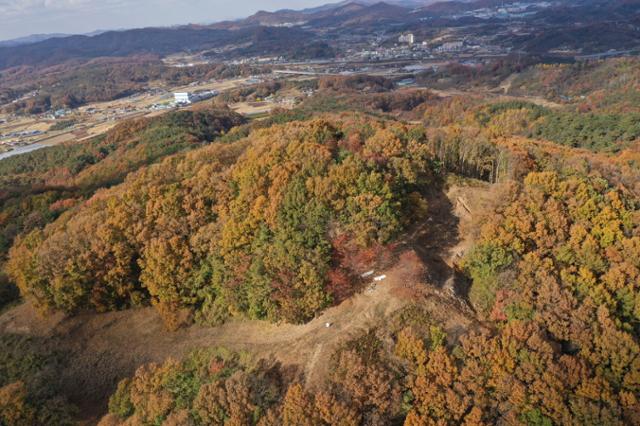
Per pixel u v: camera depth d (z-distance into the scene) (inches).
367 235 2647.6
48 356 3093.0
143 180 3752.5
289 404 2090.3
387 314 2502.5
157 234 3186.5
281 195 2871.6
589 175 3152.1
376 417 2050.9
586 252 2536.9
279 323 2746.1
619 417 1966.0
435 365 2138.3
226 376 2502.5
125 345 3083.2
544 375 2050.9
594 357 2156.7
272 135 3944.4
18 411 2588.6
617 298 2395.4
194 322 3056.1
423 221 3149.6
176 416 2203.5
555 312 2325.3
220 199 3228.3
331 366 2292.1
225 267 2928.2
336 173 2864.2
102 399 2871.6
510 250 2628.0
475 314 2527.1
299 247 2642.7
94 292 3203.7
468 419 2016.5
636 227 2637.8
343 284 2642.7
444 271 2827.3
